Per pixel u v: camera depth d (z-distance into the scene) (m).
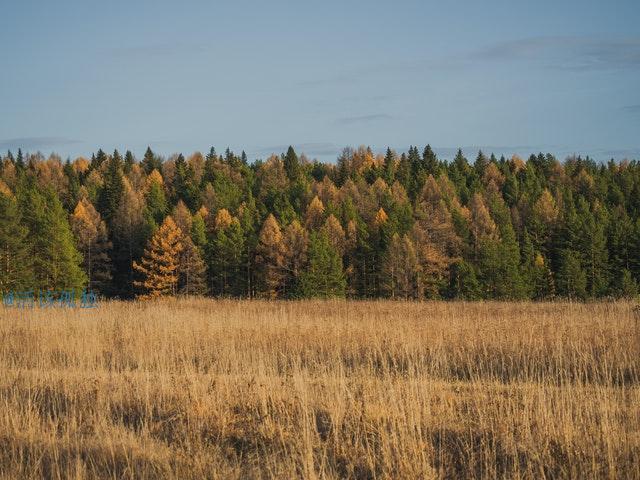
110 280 101.50
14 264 71.50
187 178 140.88
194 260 88.44
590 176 149.12
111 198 117.38
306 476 9.33
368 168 162.25
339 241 95.38
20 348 21.34
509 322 25.27
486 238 90.94
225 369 16.67
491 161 174.38
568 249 93.25
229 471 9.70
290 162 160.50
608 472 9.23
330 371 16.09
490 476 9.60
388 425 11.36
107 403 13.05
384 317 31.67
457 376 16.11
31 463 10.36
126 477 9.74
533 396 12.40
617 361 16.70
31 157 176.12
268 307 42.69
